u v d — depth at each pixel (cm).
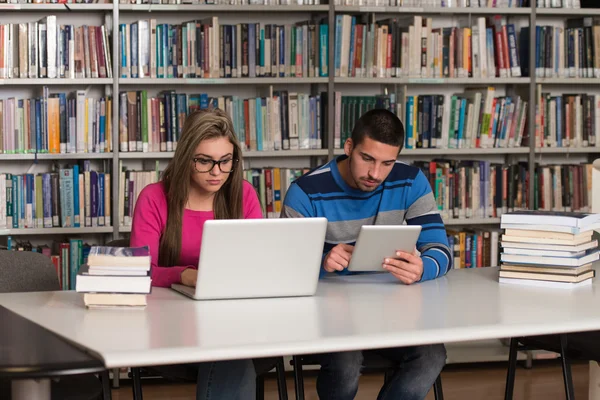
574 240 250
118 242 279
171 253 258
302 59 415
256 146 413
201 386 217
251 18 432
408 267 249
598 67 448
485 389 396
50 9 391
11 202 391
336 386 244
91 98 399
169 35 402
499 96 459
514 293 241
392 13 447
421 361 245
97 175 400
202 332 185
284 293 229
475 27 435
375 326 194
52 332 183
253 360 250
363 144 262
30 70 391
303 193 280
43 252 400
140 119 402
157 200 260
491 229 452
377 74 425
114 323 193
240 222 217
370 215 283
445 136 436
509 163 461
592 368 295
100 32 395
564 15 463
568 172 450
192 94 416
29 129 393
